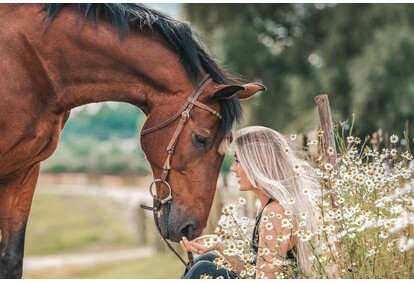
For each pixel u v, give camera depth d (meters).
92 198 28.33
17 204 4.63
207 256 4.21
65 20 4.23
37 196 29.73
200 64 4.19
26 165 4.34
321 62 17.45
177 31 4.21
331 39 17.28
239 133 4.15
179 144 4.07
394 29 16.14
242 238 3.85
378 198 4.01
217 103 4.09
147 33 4.25
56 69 4.23
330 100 16.72
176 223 4.06
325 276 3.71
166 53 4.20
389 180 4.02
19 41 4.15
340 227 3.79
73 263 14.19
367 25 16.98
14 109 4.09
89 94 4.29
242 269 4.14
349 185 3.98
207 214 4.09
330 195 4.07
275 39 19.53
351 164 4.12
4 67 4.09
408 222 3.54
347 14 17.27
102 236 18.64
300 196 3.96
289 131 16.78
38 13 4.23
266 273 3.83
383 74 15.73
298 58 18.78
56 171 43.78
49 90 4.24
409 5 16.62
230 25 18.55
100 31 4.21
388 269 3.77
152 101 4.20
